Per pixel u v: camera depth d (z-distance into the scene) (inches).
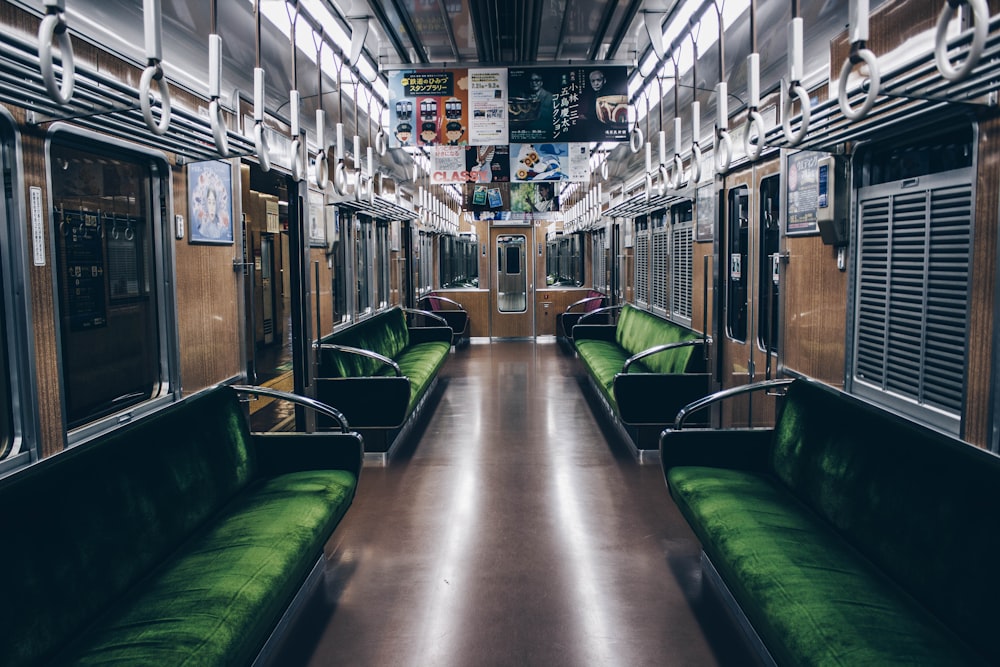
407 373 284.4
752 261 197.6
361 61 213.3
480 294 554.3
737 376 216.4
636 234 374.0
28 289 100.7
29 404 101.0
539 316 557.0
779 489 138.0
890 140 124.6
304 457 154.6
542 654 112.9
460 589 135.6
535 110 228.5
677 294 291.3
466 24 194.1
